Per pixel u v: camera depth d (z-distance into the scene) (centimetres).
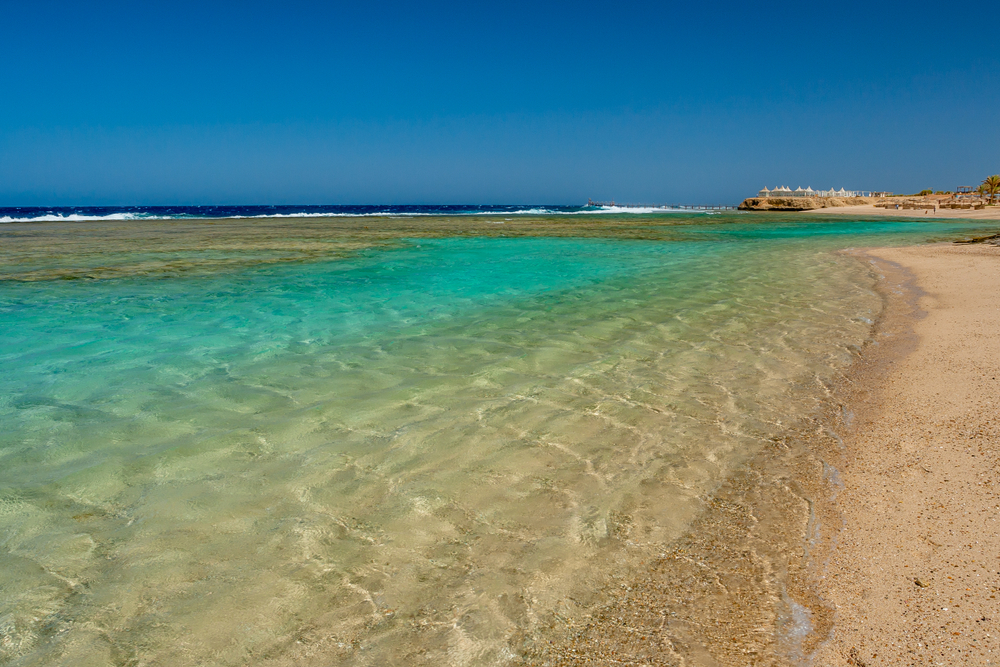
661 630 279
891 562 321
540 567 325
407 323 898
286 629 279
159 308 1003
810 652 263
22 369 660
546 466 442
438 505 388
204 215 6291
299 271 1473
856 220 5272
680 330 851
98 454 456
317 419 525
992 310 938
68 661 258
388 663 258
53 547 341
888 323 897
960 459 430
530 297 1121
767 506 388
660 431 504
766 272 1480
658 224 4225
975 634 262
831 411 549
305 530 359
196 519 371
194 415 533
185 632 277
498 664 258
